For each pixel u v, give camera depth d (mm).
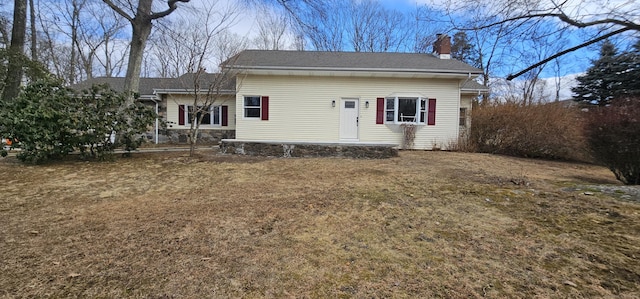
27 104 6855
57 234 2967
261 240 2855
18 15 10883
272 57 12656
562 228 3166
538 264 2416
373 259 2492
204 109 8852
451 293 2016
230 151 9039
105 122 7527
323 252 2615
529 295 1996
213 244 2756
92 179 5617
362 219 3445
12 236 2904
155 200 4258
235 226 3213
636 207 3770
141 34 9703
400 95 11570
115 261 2420
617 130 5844
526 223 3322
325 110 11703
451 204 4027
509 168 7422
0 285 2049
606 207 3789
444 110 11609
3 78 10391
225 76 9203
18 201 4152
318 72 11156
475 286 2098
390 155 8859
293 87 11656
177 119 13734
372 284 2121
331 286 2096
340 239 2895
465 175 6047
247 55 12555
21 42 11023
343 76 11586
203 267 2338
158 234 2979
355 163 7656
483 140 11375
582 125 6957
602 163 6438
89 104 7516
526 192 4590
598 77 14742
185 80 12656
